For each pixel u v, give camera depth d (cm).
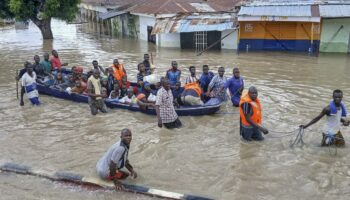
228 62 1997
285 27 2334
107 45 2681
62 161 846
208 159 852
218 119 1106
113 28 3572
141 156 868
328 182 744
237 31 2377
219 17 2450
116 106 1201
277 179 758
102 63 1981
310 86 1462
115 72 1255
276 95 1334
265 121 1080
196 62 2003
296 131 1002
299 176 769
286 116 1120
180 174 784
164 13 2589
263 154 872
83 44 2736
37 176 775
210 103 1162
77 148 917
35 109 1220
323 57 2120
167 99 1018
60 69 1480
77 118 1133
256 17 2209
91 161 845
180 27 2386
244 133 937
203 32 2450
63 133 1016
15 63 1986
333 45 2262
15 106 1250
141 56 2203
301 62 1980
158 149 905
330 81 1545
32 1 2847
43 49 2489
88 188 729
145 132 1014
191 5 2783
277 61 2011
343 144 898
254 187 729
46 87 1350
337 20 2212
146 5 2936
